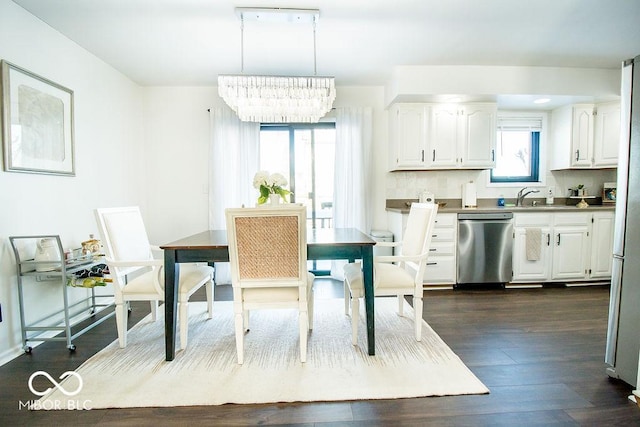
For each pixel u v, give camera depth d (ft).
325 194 13.25
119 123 10.75
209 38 8.56
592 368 5.96
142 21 7.65
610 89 10.91
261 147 13.01
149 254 8.08
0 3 6.38
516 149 12.99
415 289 6.97
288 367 6.00
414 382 5.49
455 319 8.38
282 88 8.16
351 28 8.12
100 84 9.74
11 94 6.55
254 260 5.92
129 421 4.62
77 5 6.91
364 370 5.88
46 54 7.61
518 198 12.67
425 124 11.54
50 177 7.66
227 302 9.86
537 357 6.37
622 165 5.35
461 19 7.73
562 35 8.56
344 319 8.36
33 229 7.14
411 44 9.01
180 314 6.71
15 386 5.47
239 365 6.08
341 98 12.51
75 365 6.15
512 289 11.10
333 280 12.46
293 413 4.77
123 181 10.94
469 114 11.57
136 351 6.69
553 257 11.19
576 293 10.60
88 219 9.09
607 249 11.25
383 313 8.78
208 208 12.54
